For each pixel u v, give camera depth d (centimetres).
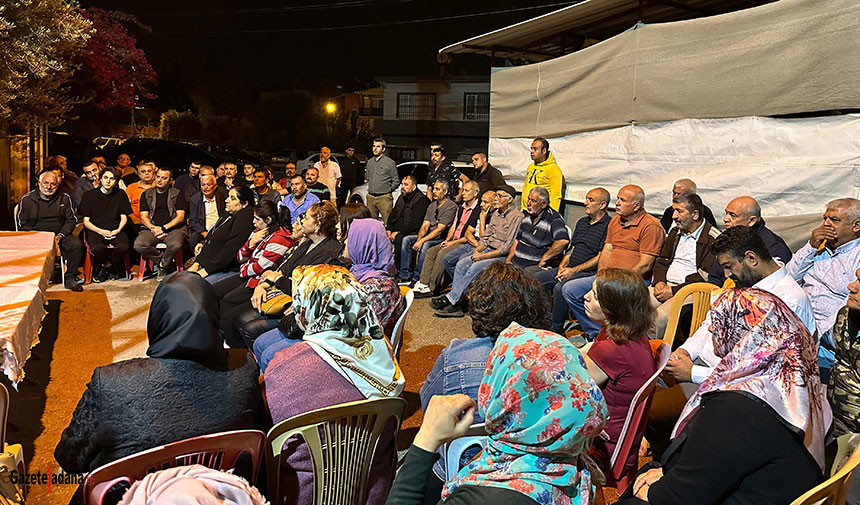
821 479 197
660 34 644
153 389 211
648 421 323
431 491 251
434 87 3134
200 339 218
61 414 416
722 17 583
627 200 532
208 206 818
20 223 743
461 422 165
